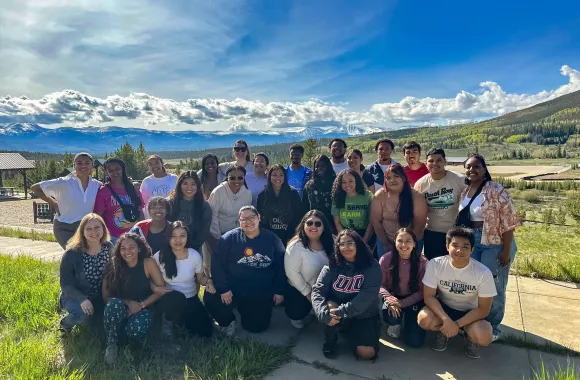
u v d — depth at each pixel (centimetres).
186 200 503
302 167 645
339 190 492
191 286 427
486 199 399
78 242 412
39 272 639
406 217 446
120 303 374
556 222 1619
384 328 441
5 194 3819
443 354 379
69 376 318
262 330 434
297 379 334
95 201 536
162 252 414
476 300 378
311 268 418
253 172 607
